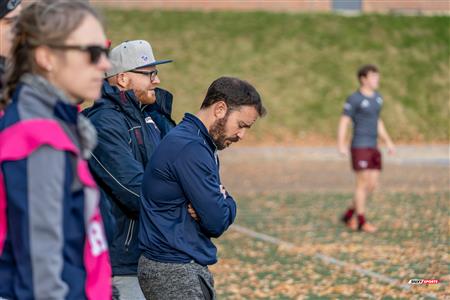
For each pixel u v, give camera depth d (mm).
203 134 11375
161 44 80938
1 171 6809
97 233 7266
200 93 74438
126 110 12547
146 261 11359
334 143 69312
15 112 7008
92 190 7082
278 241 29266
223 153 62156
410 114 75500
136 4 89750
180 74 76688
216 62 79188
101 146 12141
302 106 74688
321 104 75188
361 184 31688
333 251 27234
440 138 73000
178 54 79688
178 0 91562
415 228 31938
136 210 12109
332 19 87875
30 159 6754
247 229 32062
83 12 7219
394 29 86500
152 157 11312
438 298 20594
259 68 79188
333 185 46375
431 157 61375
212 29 84562
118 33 81438
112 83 13219
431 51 83812
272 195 42250
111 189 12141
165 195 11109
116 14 85812
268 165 56281
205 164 11016
